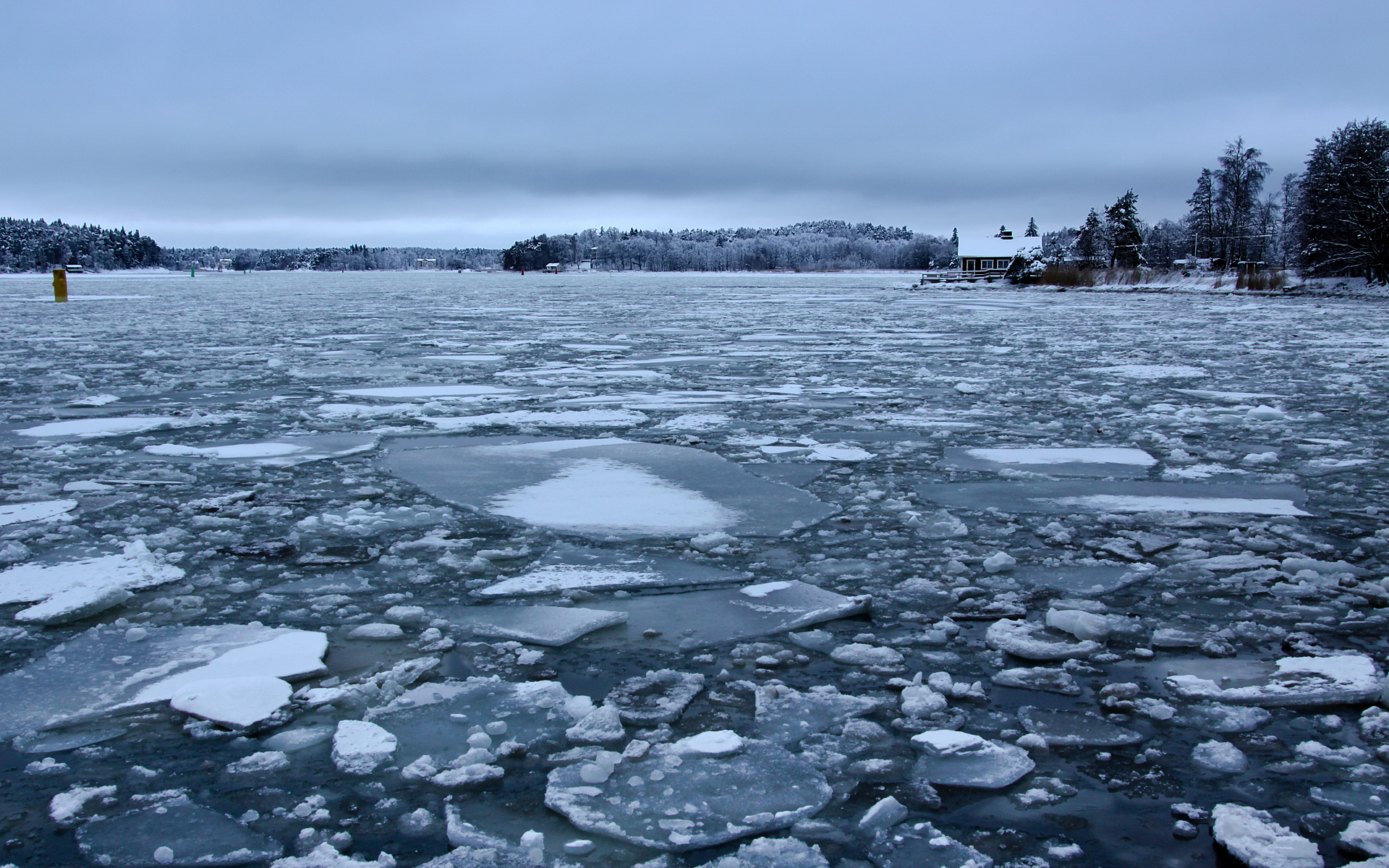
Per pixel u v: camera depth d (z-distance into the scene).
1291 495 6.75
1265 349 18.12
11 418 10.05
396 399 11.41
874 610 4.54
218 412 10.34
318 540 5.61
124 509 6.33
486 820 2.81
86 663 3.89
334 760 3.14
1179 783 3.00
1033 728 3.36
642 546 5.52
